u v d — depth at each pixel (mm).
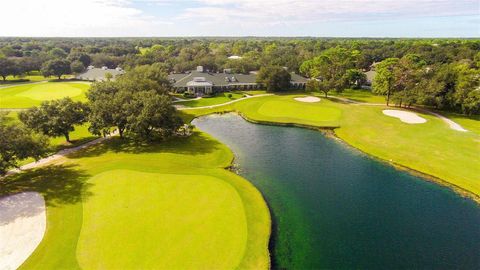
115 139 60000
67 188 39750
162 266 26562
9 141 40906
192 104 89562
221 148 56094
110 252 28172
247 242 29859
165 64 134750
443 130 63344
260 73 107750
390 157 51781
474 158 49844
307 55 158375
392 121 69500
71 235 30516
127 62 146125
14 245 29109
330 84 96125
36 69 153000
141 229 31344
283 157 53062
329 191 41531
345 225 34094
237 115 80875
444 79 79250
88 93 68375
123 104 57656
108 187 39906
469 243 31109
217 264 26969
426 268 27812
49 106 55500
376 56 167750
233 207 35719
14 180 42438
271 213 36188
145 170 45156
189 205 35844
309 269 27562
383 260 28750
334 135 64250
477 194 40000
